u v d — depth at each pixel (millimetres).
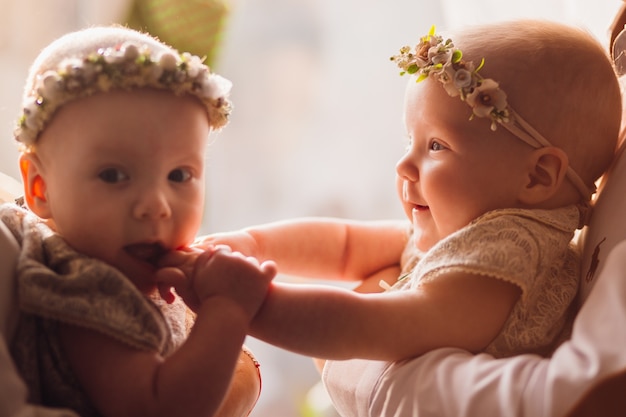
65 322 760
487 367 801
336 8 1499
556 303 871
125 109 774
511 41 908
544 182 904
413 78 933
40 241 792
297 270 1024
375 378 859
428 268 853
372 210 1525
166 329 798
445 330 836
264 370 1483
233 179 1513
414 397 819
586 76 908
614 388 746
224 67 1491
